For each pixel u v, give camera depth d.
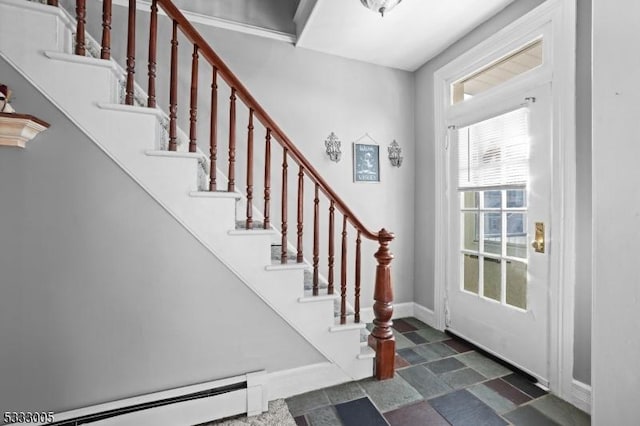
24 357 1.26
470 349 2.30
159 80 2.23
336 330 1.81
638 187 0.85
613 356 0.90
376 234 1.96
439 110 2.69
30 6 1.25
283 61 2.57
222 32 2.40
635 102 0.86
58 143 1.29
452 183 2.57
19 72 1.25
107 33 1.37
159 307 1.45
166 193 1.44
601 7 0.94
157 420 1.41
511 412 1.59
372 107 2.89
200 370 1.53
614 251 0.91
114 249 1.38
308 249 2.63
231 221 1.57
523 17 1.93
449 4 2.06
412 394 1.73
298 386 1.72
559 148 1.73
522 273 2.01
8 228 1.23
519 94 1.99
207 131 2.35
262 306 1.65
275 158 2.53
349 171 2.80
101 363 1.36
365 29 2.35
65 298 1.31
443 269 2.66
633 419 0.85
